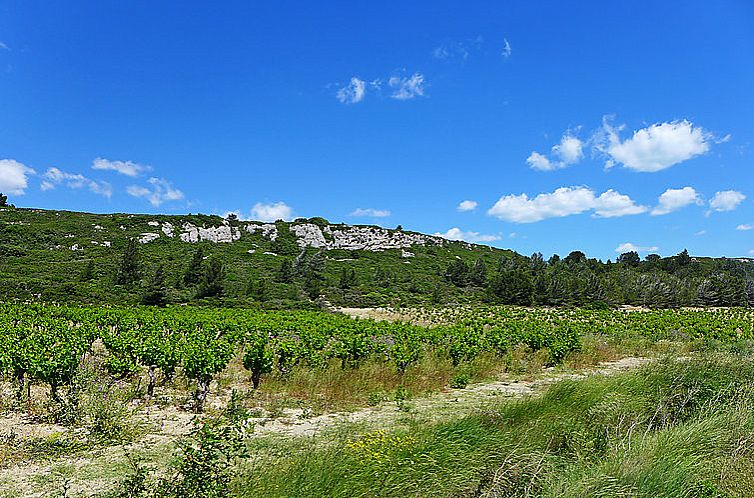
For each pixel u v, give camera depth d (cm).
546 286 7200
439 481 600
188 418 1059
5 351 1097
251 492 556
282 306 5209
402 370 1546
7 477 716
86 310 3172
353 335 1850
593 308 6825
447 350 1903
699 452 738
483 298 7088
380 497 568
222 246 8369
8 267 5544
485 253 11006
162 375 1457
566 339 2078
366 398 1280
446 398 1332
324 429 977
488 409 903
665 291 7794
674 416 933
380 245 10088
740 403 970
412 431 759
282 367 1458
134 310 3603
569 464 679
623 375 1167
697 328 3478
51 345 1431
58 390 1165
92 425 934
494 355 1934
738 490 654
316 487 567
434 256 9900
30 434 907
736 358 1434
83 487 690
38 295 4550
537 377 1684
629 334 3038
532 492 607
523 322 3922
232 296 5472
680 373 1124
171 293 5138
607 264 10731
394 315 5050
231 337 1983
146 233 8056
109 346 1567
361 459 623
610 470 649
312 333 2064
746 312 6297
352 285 6862
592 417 877
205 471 555
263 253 8262
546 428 807
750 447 780
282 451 731
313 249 9238
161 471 734
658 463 659
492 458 667
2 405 1103
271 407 1162
